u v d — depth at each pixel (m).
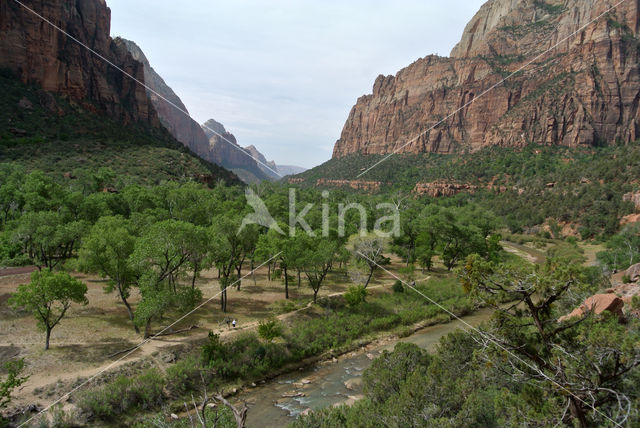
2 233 43.41
